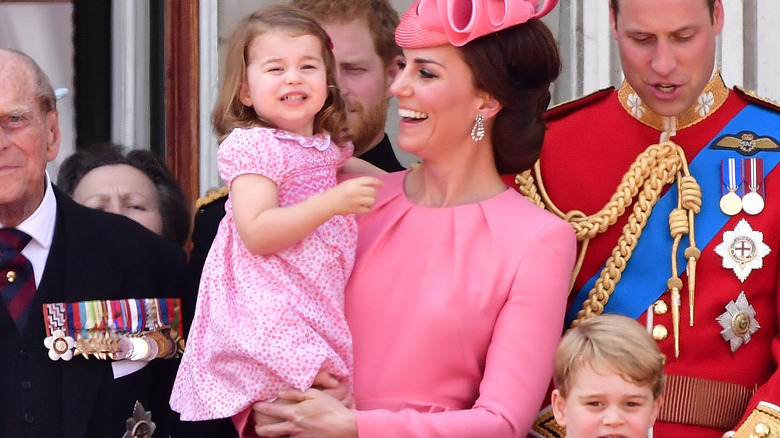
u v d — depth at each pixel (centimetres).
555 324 1477
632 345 1409
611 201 1617
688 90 1558
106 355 1628
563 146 1664
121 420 1634
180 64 2231
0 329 1598
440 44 1500
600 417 1408
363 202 1460
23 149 1583
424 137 1520
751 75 2116
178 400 1541
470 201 1540
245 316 1477
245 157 1501
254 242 1476
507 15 1491
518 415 1441
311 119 1552
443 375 1484
